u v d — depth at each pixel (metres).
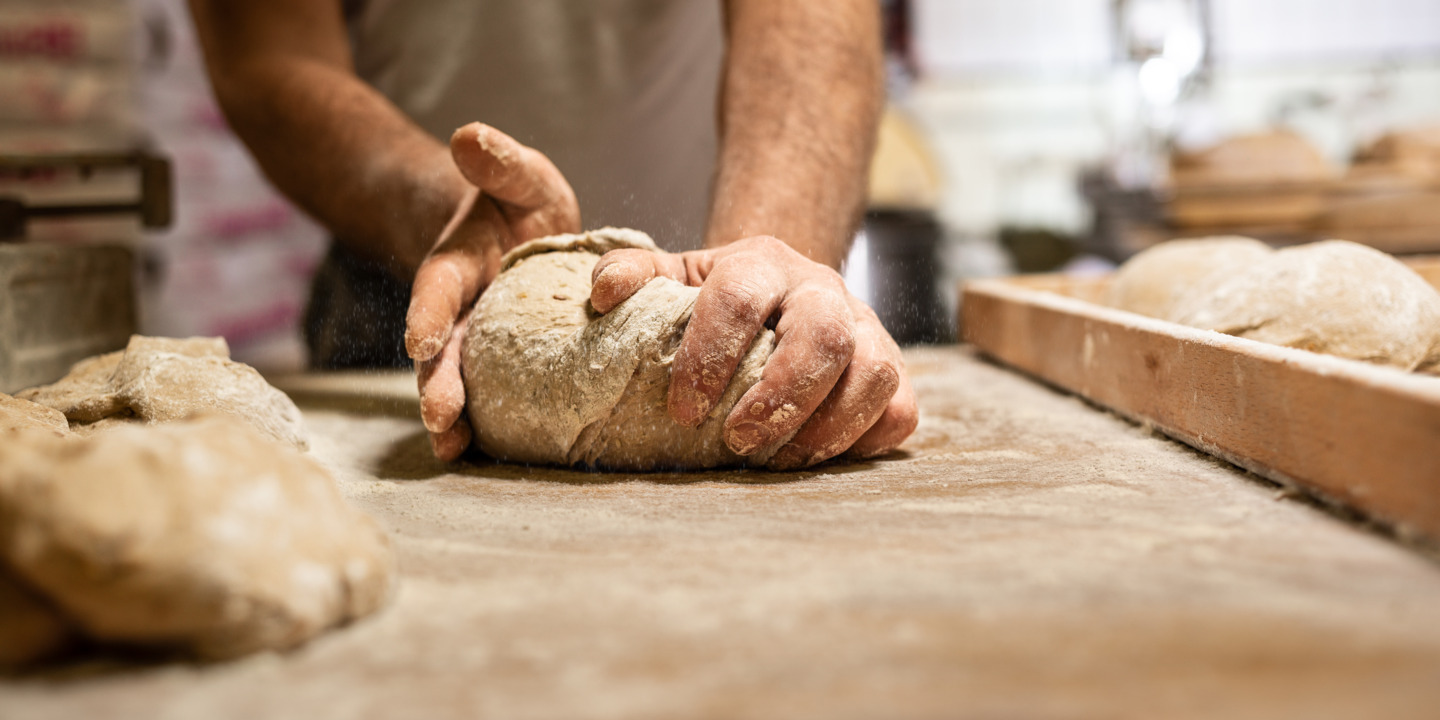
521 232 0.70
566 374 0.62
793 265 0.64
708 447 0.62
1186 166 1.34
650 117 1.04
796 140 0.79
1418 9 2.20
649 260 0.64
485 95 1.03
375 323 1.08
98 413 0.64
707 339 0.60
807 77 0.82
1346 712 0.35
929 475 0.60
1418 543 0.48
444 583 0.47
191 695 0.40
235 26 0.96
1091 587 0.44
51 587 0.41
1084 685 0.38
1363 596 0.43
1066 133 2.31
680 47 1.05
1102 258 1.60
